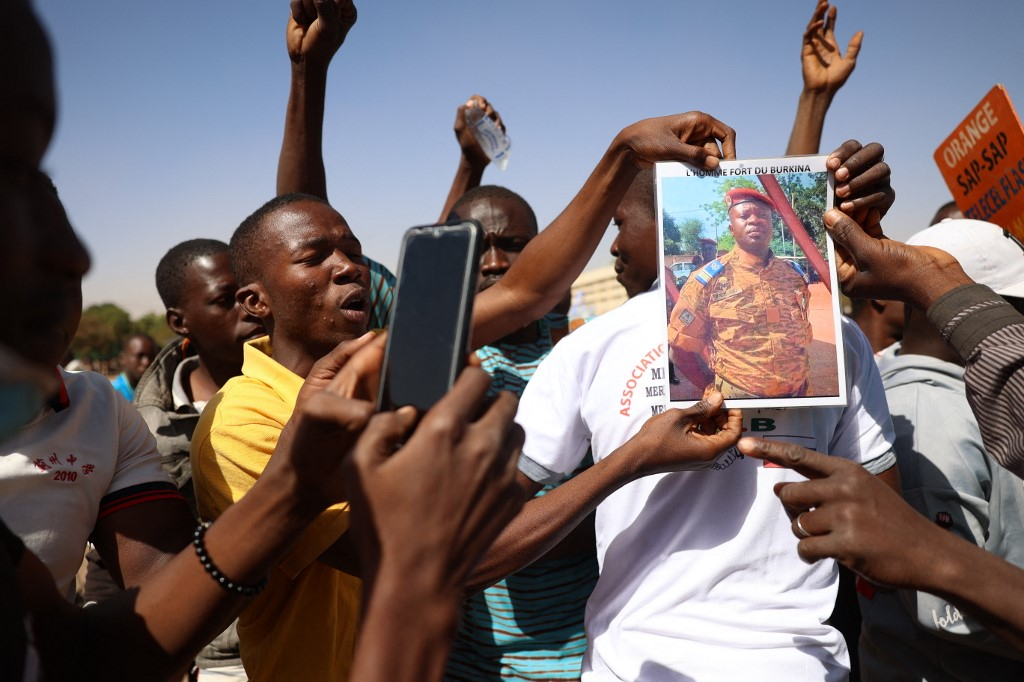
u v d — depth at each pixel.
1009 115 2.33
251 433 1.85
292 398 1.94
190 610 1.19
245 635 1.95
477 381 0.89
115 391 1.71
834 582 1.81
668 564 1.76
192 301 3.52
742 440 1.44
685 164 1.69
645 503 1.79
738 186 1.67
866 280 1.64
